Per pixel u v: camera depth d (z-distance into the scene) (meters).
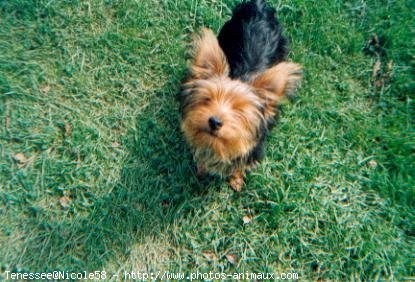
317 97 0.94
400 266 0.83
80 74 0.94
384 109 0.94
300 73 0.69
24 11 0.96
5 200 0.86
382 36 0.98
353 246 0.85
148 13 0.98
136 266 0.84
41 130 0.91
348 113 0.94
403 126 0.92
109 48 0.96
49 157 0.89
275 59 0.82
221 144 0.69
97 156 0.89
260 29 0.80
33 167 0.88
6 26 0.95
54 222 0.85
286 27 0.97
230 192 0.88
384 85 0.96
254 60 0.77
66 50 0.95
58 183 0.87
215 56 0.68
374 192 0.89
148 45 0.96
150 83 0.94
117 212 0.87
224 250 0.85
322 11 0.98
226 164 0.77
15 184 0.87
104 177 0.88
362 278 0.84
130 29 0.97
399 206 0.87
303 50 0.97
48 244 0.84
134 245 0.85
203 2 0.99
